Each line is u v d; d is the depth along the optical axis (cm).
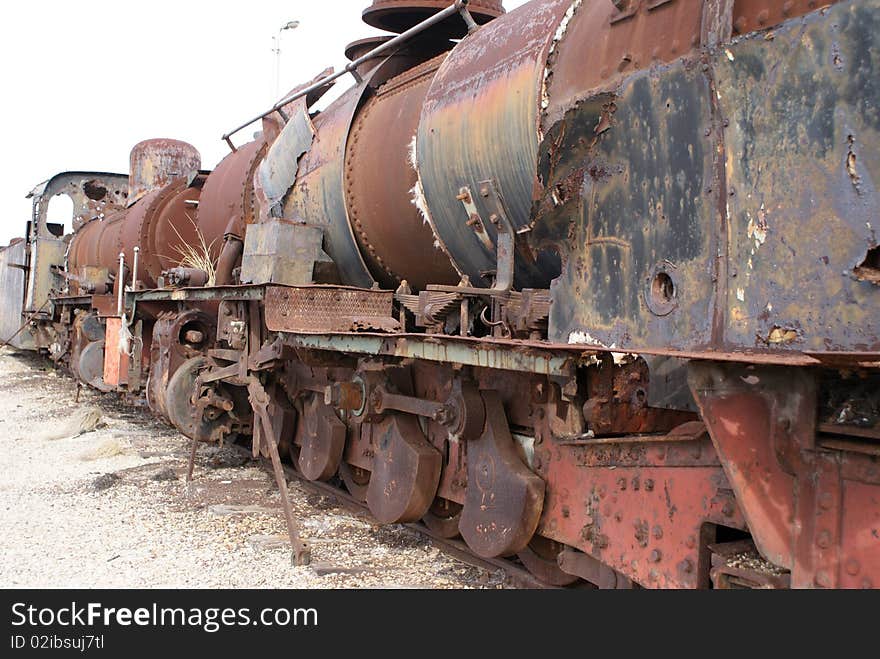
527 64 385
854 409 229
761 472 250
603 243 311
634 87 296
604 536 346
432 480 483
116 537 543
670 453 313
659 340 281
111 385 1155
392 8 582
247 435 895
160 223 1079
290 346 564
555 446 385
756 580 262
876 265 215
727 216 255
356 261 587
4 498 653
